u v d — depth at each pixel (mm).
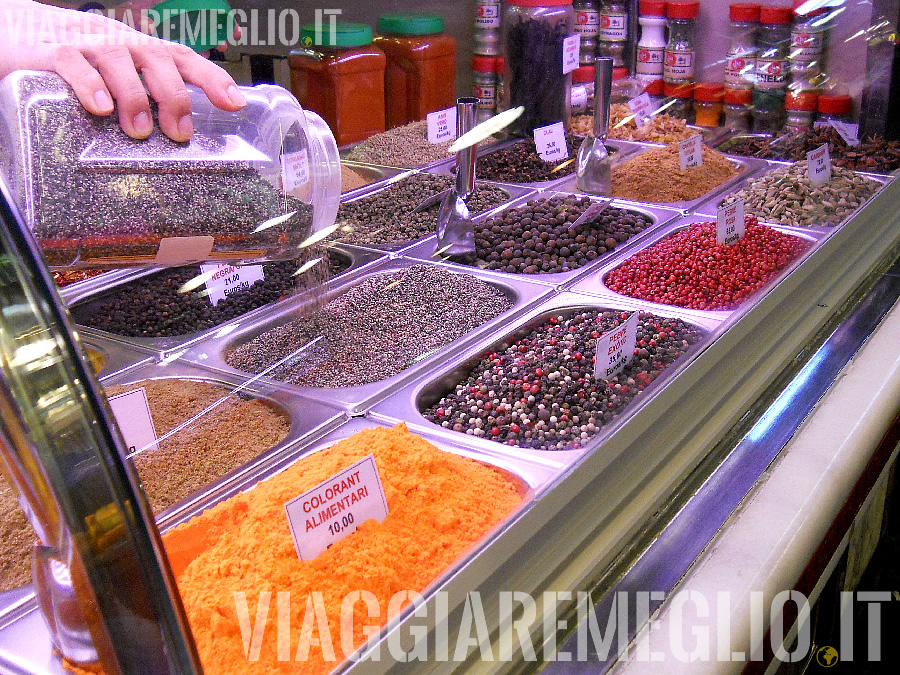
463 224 2178
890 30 3150
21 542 1087
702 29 3539
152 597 704
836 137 3129
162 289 1818
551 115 3207
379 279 2023
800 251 2148
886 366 1844
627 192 2721
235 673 889
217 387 1517
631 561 1237
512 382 1581
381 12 2646
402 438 1270
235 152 1326
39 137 1128
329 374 1599
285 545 1019
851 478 1504
